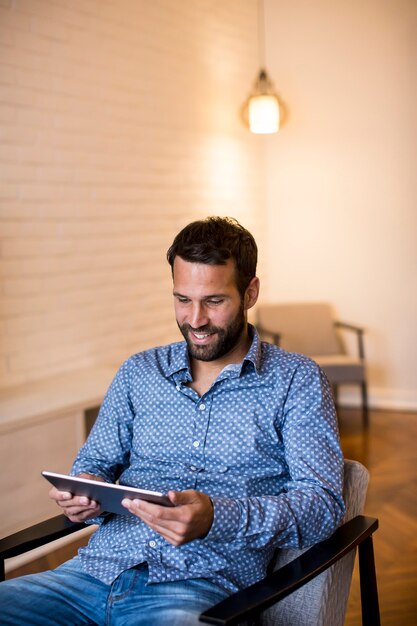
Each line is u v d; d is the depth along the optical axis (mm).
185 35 4594
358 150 5148
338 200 5250
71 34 3742
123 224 4160
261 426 1681
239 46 5117
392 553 2887
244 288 1711
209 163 4879
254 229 5375
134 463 1783
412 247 5070
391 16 4941
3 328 3473
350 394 5301
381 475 3762
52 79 3643
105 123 3990
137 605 1536
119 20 4055
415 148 4992
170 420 1738
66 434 3148
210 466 1687
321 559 1477
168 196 4520
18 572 2797
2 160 3406
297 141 5324
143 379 1797
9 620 1510
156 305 4449
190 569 1559
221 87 4961
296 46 5230
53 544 3004
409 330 5141
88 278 3936
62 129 3713
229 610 1296
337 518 1581
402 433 4527
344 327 5102
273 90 5328
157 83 4375
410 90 4957
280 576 1417
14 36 3430
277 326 5160
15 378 3541
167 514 1359
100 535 1695
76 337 3879
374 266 5191
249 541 1497
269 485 1683
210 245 1647
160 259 4473
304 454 1627
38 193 3600
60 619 1561
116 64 4047
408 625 2377
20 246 3527
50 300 3711
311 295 5422
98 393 3357
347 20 5062
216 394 1703
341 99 5156
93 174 3926
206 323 1670
